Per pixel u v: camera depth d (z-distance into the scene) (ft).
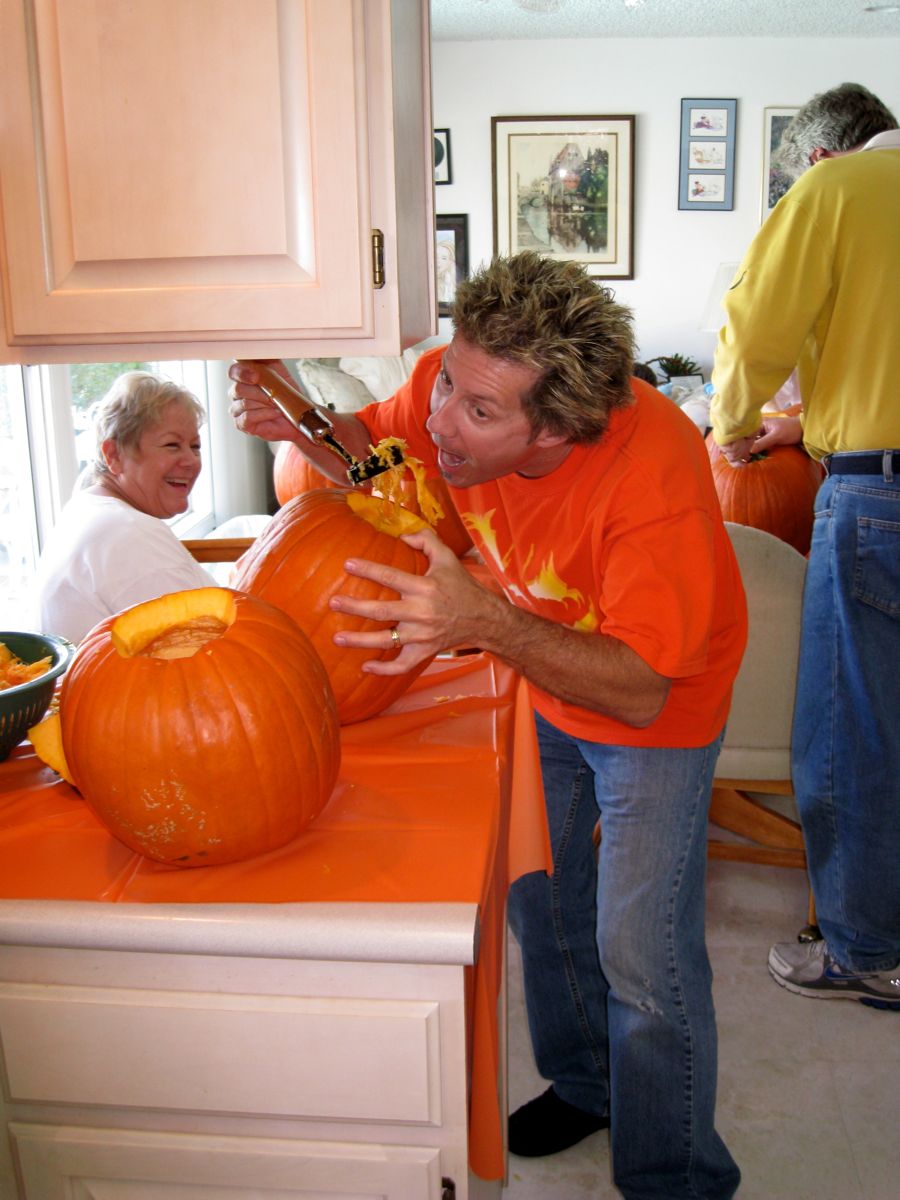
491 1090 3.21
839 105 6.29
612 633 3.53
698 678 4.09
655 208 17.79
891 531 5.44
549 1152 5.27
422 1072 2.79
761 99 17.35
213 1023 2.79
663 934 4.20
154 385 6.08
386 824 3.12
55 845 3.04
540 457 3.61
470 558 6.33
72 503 5.89
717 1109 5.51
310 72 3.32
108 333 3.57
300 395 4.19
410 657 3.25
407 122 3.91
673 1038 4.25
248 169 3.42
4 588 8.23
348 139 3.36
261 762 2.77
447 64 17.33
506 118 17.38
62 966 2.79
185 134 3.40
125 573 5.51
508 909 5.08
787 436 8.21
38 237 3.51
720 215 17.81
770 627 6.47
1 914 2.68
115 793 2.74
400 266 3.63
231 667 2.80
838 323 5.52
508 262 3.31
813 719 5.98
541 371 3.17
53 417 8.63
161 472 6.10
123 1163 3.02
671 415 3.80
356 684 3.66
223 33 3.32
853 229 5.40
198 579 5.75
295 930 2.61
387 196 3.46
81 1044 2.85
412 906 2.67
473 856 2.93
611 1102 4.60
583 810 4.85
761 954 6.85
